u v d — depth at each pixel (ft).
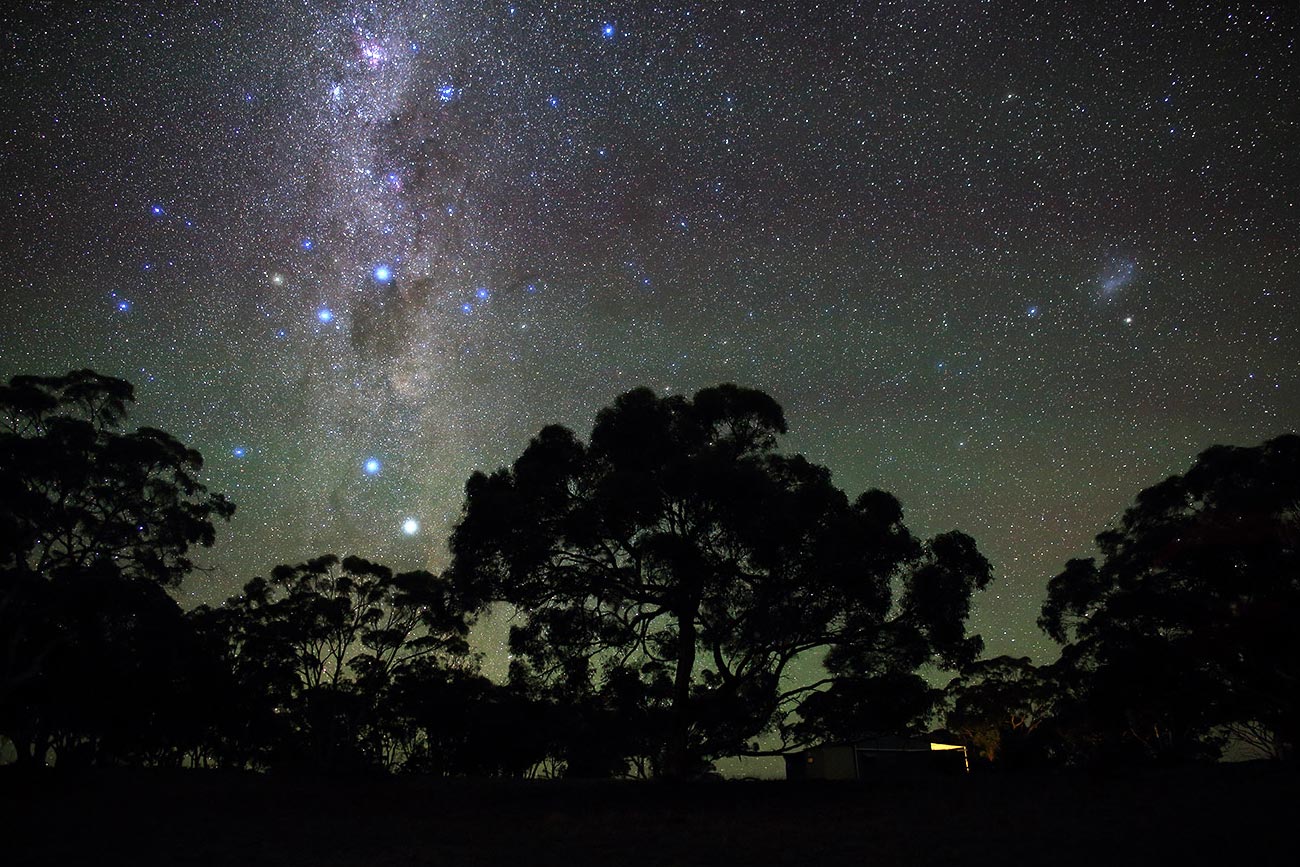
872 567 70.90
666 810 63.77
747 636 70.95
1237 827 43.39
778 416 78.13
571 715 72.59
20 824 62.34
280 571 147.43
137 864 46.96
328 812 70.13
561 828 57.36
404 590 147.43
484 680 143.64
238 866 46.01
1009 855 41.06
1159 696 92.43
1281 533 88.89
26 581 94.53
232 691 125.29
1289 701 87.51
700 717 71.00
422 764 147.64
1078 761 136.36
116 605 97.19
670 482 71.00
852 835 50.01
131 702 108.27
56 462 92.73
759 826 55.01
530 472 73.82
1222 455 96.89
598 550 74.74
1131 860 38.09
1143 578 98.58
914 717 73.67
